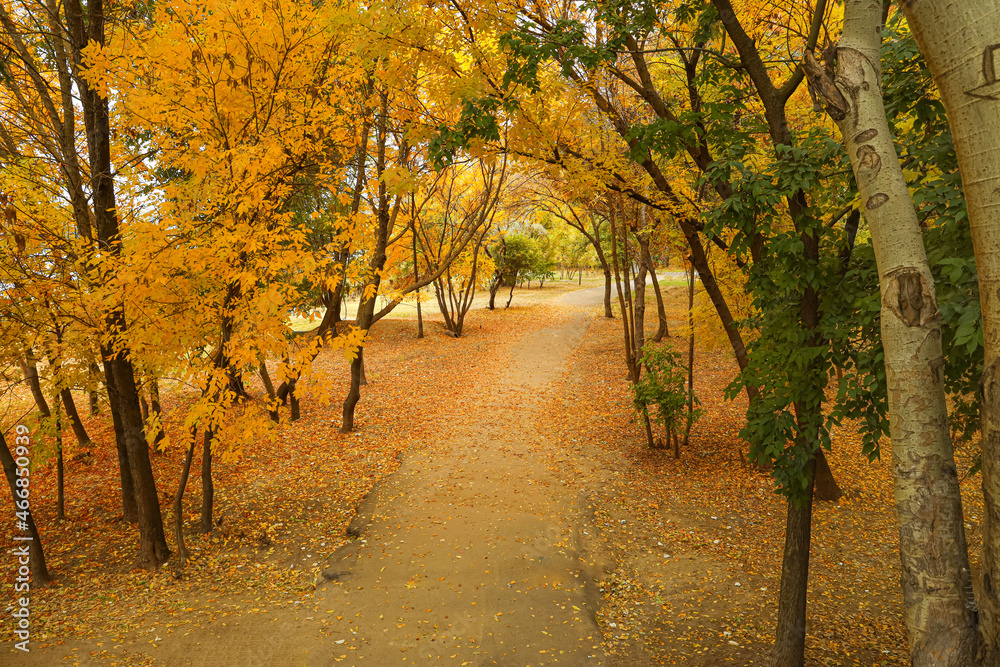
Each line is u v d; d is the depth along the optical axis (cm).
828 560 680
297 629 543
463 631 544
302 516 812
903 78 429
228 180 544
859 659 490
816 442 431
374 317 1022
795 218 438
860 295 417
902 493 241
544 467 988
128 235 547
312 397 1396
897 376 241
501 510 825
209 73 550
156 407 999
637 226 1298
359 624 554
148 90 560
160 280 523
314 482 926
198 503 847
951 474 236
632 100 926
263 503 845
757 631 546
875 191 241
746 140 561
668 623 570
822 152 414
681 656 509
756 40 704
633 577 663
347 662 493
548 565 672
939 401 236
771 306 507
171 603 590
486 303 3659
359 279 911
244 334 562
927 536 234
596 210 1211
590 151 661
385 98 794
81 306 568
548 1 602
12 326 608
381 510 825
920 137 446
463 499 863
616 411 1292
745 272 513
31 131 611
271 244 548
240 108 582
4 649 495
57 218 628
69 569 663
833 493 836
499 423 1237
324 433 1153
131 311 554
